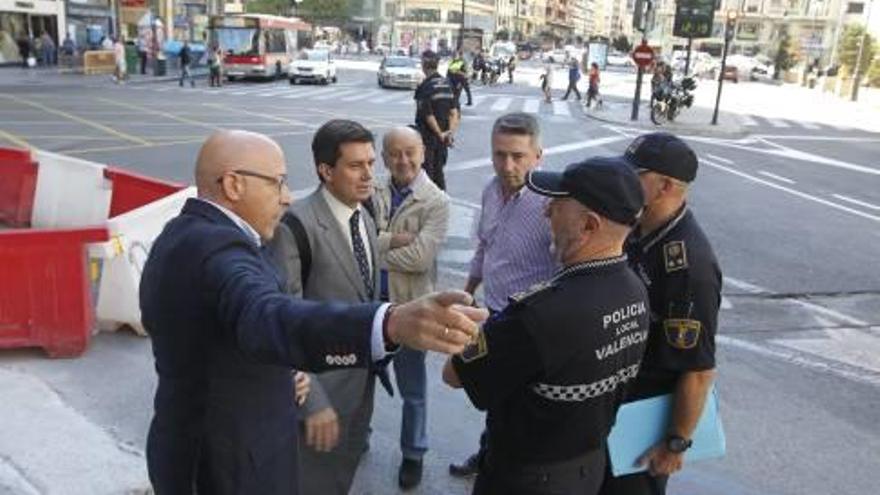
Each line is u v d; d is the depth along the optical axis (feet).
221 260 5.91
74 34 119.85
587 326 6.68
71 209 24.77
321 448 8.97
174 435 6.28
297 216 9.44
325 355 5.09
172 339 6.13
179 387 6.20
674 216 8.10
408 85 108.88
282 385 6.44
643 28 78.02
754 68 229.86
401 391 12.51
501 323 6.79
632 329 7.06
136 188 23.26
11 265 15.38
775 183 46.44
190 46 126.82
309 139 52.60
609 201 6.73
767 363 18.86
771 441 14.85
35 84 86.99
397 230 12.28
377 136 55.26
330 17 275.59
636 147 8.21
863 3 293.84
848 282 26.32
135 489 11.37
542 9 477.77
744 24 311.88
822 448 14.70
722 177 47.37
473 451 13.89
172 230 6.32
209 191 6.40
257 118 64.44
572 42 504.43
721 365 18.53
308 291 9.56
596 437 7.16
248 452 6.24
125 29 131.34
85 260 15.98
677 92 79.87
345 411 9.56
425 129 33.27
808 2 305.53
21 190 25.88
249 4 257.14
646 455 8.27
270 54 113.70
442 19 335.06
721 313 22.49
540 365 6.67
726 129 74.90
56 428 12.85
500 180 11.28
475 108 87.04
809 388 17.48
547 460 7.05
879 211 39.63
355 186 9.50
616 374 7.07
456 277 24.22
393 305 5.06
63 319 15.88
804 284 25.81
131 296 17.22
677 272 7.95
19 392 14.07
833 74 191.72
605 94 124.77
